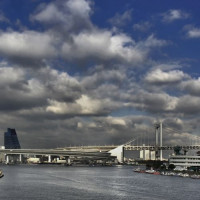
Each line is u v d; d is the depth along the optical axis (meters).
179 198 193.12
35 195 196.38
